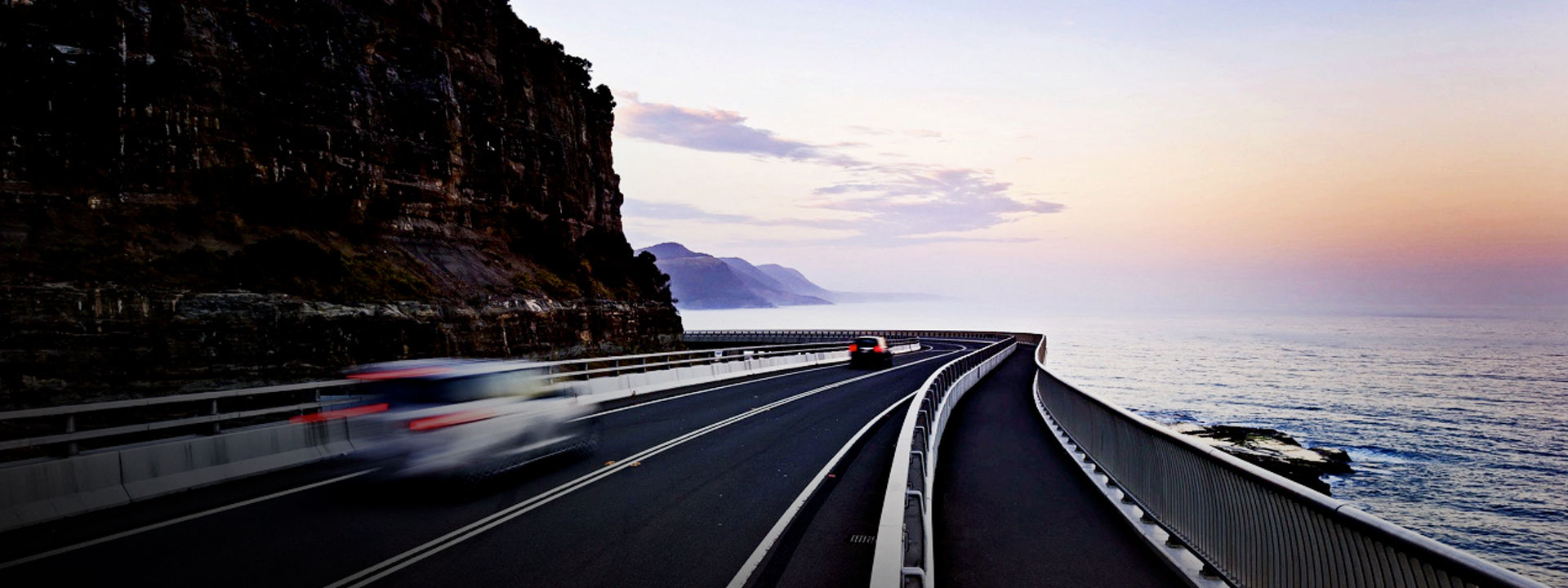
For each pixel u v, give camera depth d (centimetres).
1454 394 9819
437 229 5206
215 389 2975
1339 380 11612
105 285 2964
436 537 827
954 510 961
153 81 3712
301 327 3397
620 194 8888
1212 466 657
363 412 1045
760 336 8669
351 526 870
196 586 666
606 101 8831
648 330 7288
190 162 3809
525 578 691
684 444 1498
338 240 4356
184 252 3428
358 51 4884
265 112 4222
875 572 473
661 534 843
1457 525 3762
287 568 718
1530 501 4244
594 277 6881
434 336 4053
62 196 3250
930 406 1303
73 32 3453
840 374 3588
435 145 5366
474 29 6309
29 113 3266
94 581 677
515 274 5575
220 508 953
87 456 953
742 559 754
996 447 1495
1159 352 18288
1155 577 693
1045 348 5256
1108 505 984
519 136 6562
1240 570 595
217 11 4112
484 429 1089
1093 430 1237
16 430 2142
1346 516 430
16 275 2819
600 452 1400
